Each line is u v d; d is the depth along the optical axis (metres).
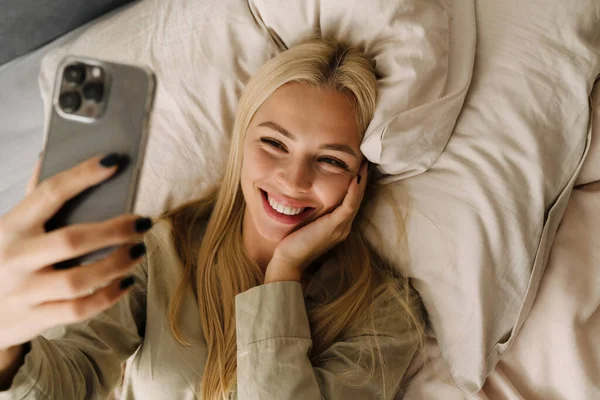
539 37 0.99
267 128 0.92
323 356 0.96
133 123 0.58
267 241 1.03
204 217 1.15
